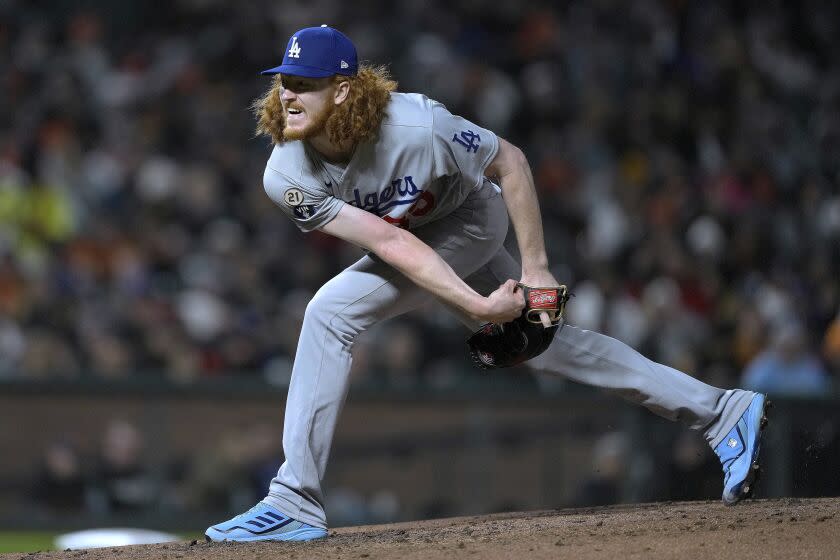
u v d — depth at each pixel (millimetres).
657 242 41344
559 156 48000
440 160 13820
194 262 41531
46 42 50750
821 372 33625
